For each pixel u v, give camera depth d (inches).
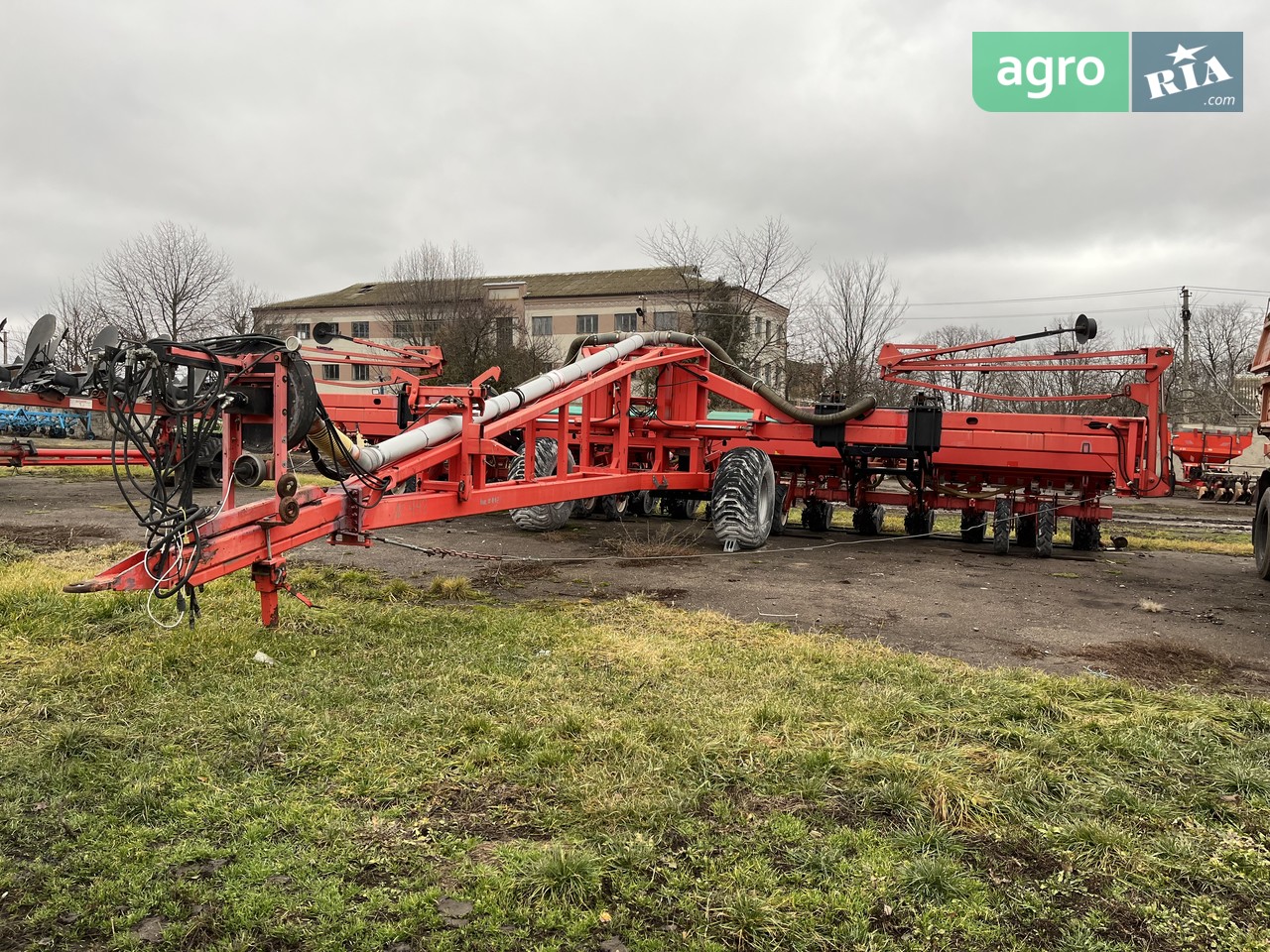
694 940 93.2
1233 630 250.2
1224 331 1825.8
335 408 455.5
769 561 354.6
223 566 167.8
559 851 106.1
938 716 157.6
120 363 148.4
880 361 429.7
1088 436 394.0
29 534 352.8
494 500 259.9
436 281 1669.5
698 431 417.4
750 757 137.6
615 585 286.8
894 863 108.3
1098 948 93.5
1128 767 139.6
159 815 117.4
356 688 165.2
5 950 90.2
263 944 92.0
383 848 110.5
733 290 1229.1
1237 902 103.1
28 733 142.0
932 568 353.7
